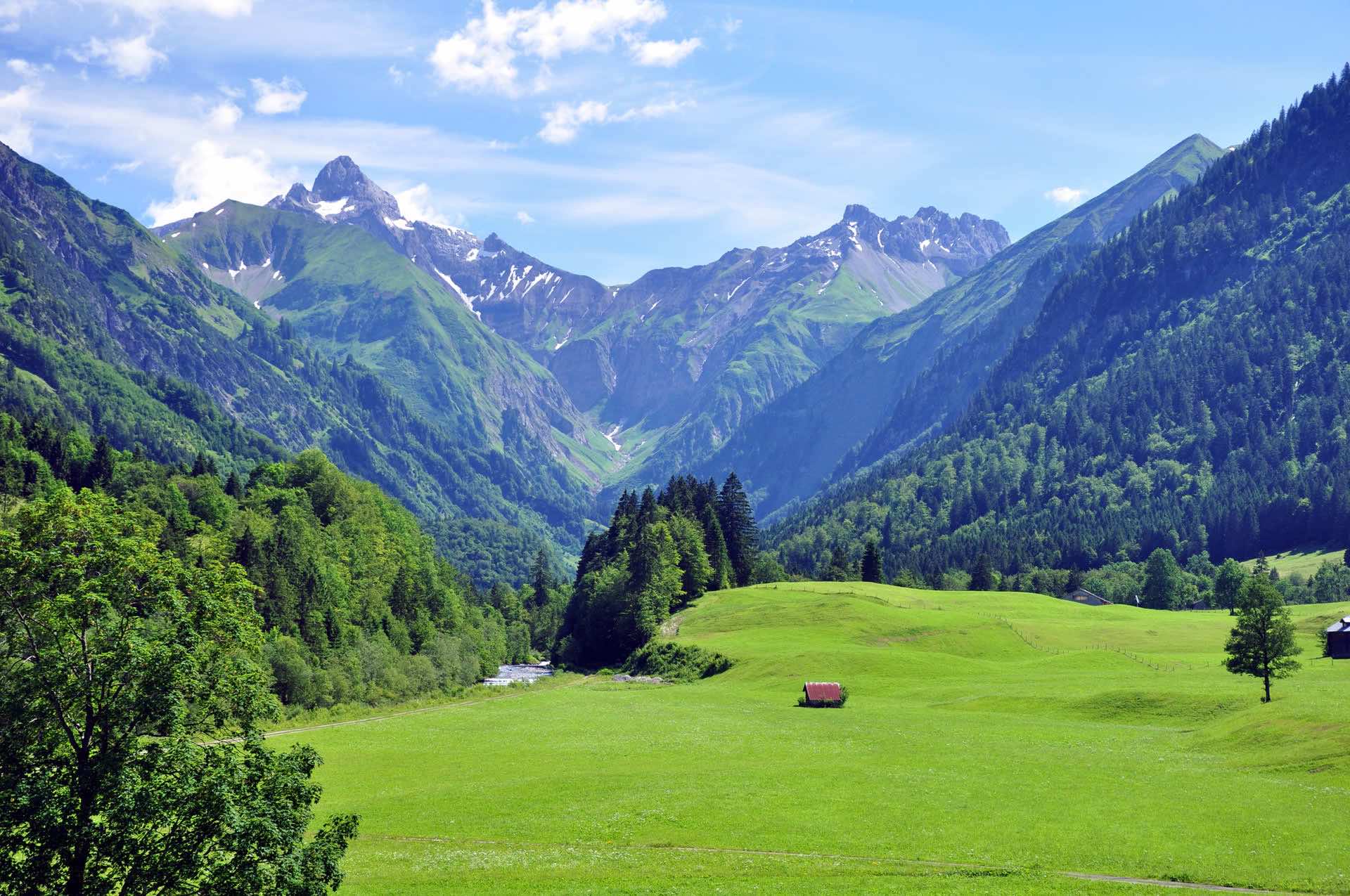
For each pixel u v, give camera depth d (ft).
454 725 339.77
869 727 297.12
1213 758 230.48
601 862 166.30
